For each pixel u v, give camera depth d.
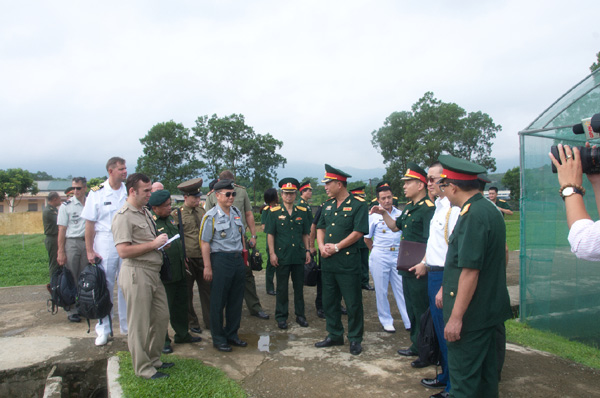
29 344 4.43
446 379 3.48
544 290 5.33
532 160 5.42
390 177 42.34
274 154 35.53
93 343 4.47
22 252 13.14
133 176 3.62
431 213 4.21
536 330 5.27
